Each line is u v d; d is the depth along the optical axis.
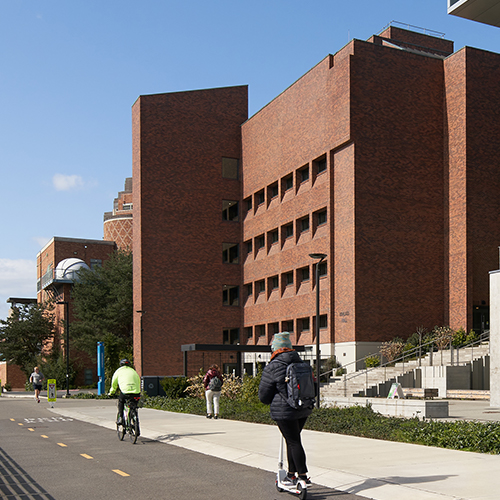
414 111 39.06
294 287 44.00
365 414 16.06
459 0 24.09
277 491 8.01
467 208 37.25
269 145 48.88
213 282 51.91
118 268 65.25
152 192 50.94
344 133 37.84
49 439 14.70
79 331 62.59
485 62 38.81
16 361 66.19
